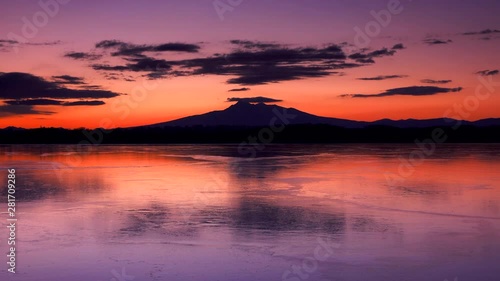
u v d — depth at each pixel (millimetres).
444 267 9312
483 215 13852
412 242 10969
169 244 10930
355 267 9312
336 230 12094
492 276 8852
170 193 18406
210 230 12180
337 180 22406
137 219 13500
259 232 11938
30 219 13547
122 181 22531
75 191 19031
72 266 9414
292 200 16594
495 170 27312
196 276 8875
